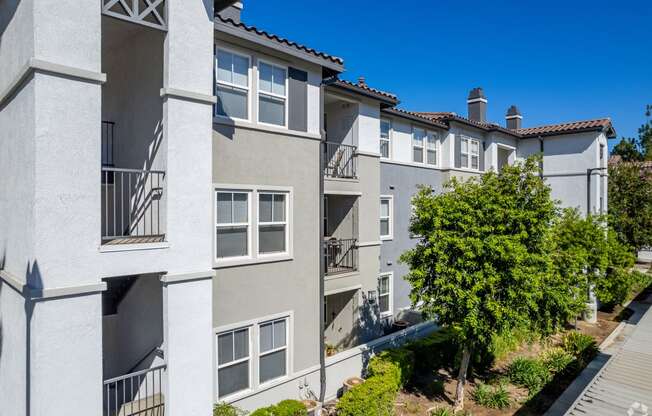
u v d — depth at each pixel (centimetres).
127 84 934
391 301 1825
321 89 1273
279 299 1153
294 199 1195
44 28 628
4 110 781
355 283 1497
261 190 1112
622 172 3328
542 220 1184
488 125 2273
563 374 1548
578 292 1567
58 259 638
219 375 1027
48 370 623
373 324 1584
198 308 792
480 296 1154
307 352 1226
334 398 1300
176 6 775
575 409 1241
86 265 664
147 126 866
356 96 1505
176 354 762
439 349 1529
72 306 647
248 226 1097
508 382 1470
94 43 676
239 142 1065
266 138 1123
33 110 623
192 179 790
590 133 2438
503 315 1139
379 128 1620
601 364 1633
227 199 1055
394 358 1332
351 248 1520
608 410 1226
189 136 787
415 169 1934
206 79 813
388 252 1814
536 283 1109
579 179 2475
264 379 1125
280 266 1157
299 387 1194
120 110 959
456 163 2102
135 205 905
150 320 877
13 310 716
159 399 806
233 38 1042
